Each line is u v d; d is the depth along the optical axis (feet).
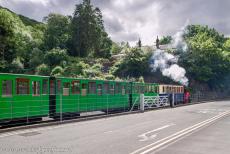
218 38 307.78
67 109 72.13
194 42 246.47
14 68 168.45
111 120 74.08
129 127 59.93
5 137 45.29
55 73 190.39
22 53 218.18
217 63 253.65
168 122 70.08
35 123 65.00
